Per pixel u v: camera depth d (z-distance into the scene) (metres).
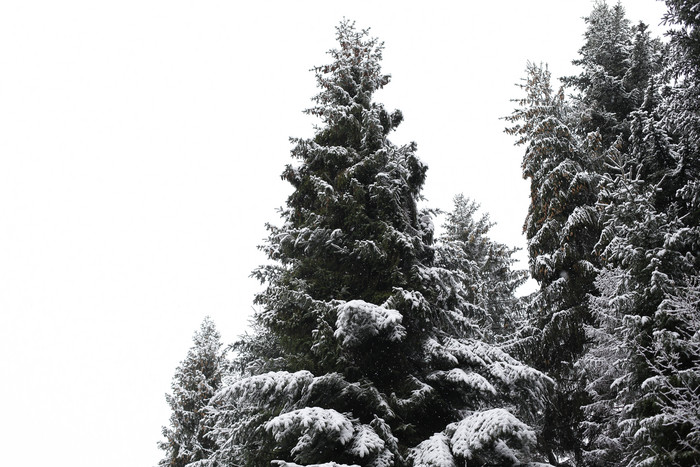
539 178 17.22
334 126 14.43
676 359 8.88
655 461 8.89
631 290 10.82
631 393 11.37
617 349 11.63
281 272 13.78
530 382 11.14
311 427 9.16
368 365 11.66
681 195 11.69
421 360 12.07
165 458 21.03
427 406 11.12
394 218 12.78
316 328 12.02
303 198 13.80
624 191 10.95
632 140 14.63
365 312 10.12
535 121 17.19
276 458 10.94
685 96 11.80
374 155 13.10
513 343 15.37
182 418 21.36
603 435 13.52
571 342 15.27
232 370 16.14
